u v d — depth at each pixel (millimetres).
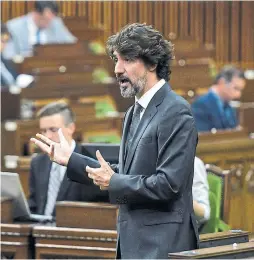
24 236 12641
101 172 9172
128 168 9336
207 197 12953
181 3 38469
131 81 9312
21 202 13047
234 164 18234
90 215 12367
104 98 26000
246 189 18000
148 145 9211
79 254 12344
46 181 14117
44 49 28750
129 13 38375
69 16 34125
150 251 9164
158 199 9023
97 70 28984
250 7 38000
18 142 20344
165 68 9453
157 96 9344
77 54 29078
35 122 20500
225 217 13711
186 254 8367
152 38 9328
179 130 9117
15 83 25688
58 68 27844
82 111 22578
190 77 28859
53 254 12469
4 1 37188
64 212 12500
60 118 14047
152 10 38531
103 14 38125
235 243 9258
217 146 18062
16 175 12875
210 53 32438
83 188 12883
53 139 14180
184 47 32219
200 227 13117
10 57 28641
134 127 9477
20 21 29906
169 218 9180
